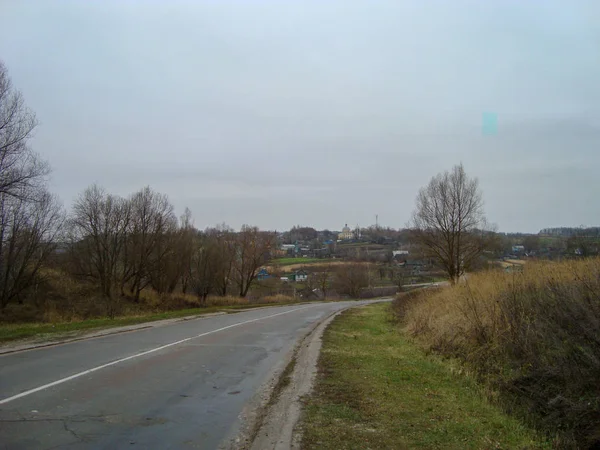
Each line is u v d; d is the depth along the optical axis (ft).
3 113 75.97
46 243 124.98
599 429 20.88
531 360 29.68
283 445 17.94
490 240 103.45
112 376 29.68
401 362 38.17
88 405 22.97
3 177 78.23
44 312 105.29
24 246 119.34
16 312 107.34
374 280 255.91
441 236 103.96
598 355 24.49
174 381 29.12
